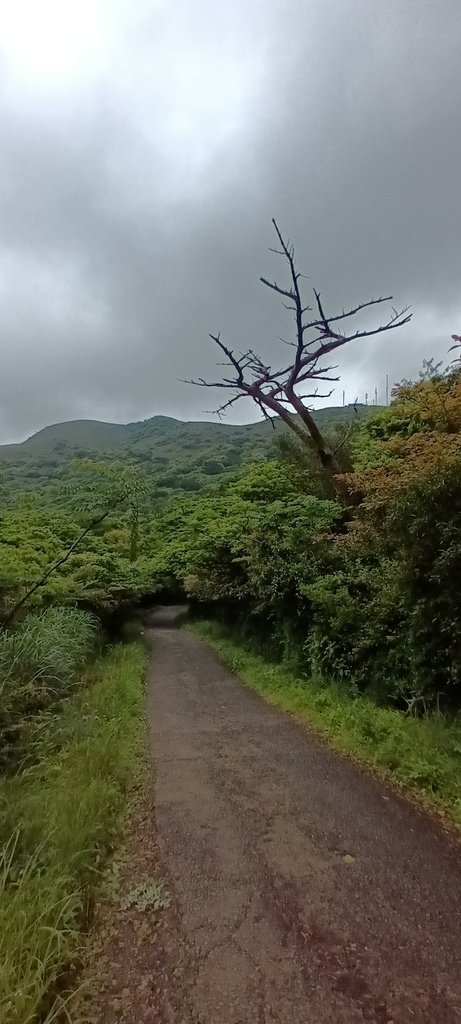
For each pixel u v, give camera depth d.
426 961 3.04
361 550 8.89
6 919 3.15
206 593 19.72
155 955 3.21
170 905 3.67
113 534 15.20
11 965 2.81
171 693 10.46
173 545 25.08
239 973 3.03
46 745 6.42
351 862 4.10
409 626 6.75
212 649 17.20
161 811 5.12
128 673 11.50
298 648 10.59
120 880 4.03
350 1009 2.74
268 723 8.04
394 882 3.82
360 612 8.10
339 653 8.73
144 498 8.90
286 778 5.80
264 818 4.89
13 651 7.82
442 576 5.78
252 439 100.00
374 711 7.03
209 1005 2.82
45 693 7.54
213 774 6.00
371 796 5.27
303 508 12.24
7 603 9.35
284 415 13.26
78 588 13.01
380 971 2.98
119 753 6.40
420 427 9.12
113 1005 2.86
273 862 4.15
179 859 4.25
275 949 3.20
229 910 3.59
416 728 6.03
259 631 14.20
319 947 3.20
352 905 3.57
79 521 9.42
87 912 3.64
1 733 6.07
